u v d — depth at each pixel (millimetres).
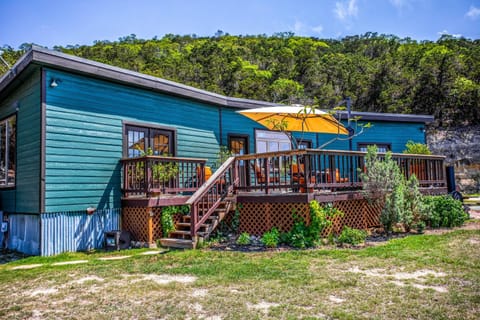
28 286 4551
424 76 24672
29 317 3408
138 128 8898
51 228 7105
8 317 3418
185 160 8375
